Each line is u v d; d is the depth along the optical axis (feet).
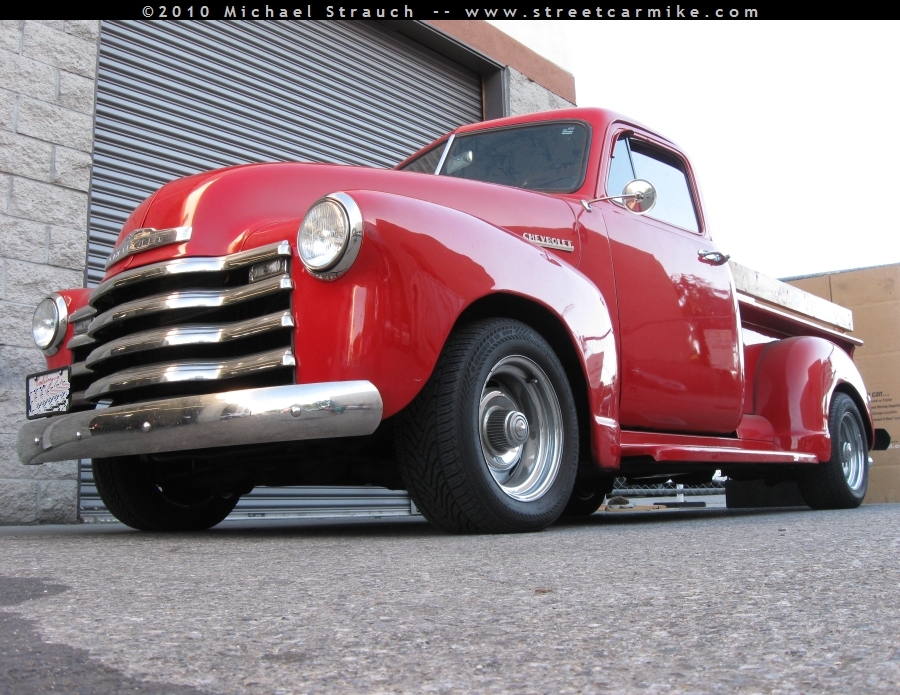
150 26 16.79
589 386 8.73
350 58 21.02
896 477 19.29
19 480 13.16
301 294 7.18
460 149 11.82
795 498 18.19
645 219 11.25
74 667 2.69
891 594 3.74
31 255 13.83
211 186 8.39
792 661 2.61
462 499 7.39
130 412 7.54
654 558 5.25
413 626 3.27
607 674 2.51
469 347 7.52
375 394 6.87
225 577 4.79
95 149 15.52
